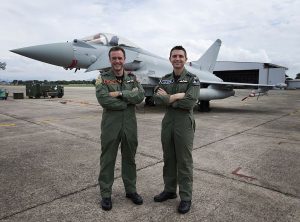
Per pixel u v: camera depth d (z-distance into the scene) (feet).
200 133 23.65
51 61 36.14
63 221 8.77
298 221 8.93
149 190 11.37
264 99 80.84
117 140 10.00
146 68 43.39
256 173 13.43
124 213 9.42
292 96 100.27
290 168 14.25
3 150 17.24
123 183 11.35
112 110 9.93
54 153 16.61
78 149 17.60
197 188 11.54
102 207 9.68
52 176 12.69
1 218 8.82
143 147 18.21
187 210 9.50
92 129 24.64
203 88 41.55
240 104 60.23
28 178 12.41
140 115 35.78
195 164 14.76
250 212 9.50
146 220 8.95
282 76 159.02
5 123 28.04
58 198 10.40
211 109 46.98
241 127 27.20
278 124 29.48
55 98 70.13
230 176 12.98
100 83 9.77
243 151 17.63
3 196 10.48
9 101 58.65
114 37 40.34
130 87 10.11
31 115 34.65
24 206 9.70
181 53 9.73
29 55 34.96
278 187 11.70
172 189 10.51
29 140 20.15
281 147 18.83
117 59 9.70
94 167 14.05
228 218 9.09
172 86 10.02
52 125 26.81
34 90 68.90
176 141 9.91
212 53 60.49
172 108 10.07
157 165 14.44
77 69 39.11
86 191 11.08
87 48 37.60
